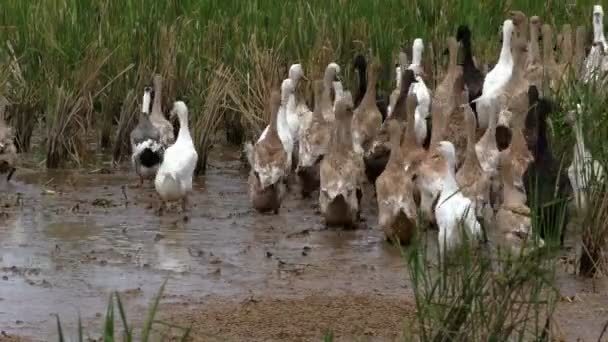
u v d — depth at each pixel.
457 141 17.14
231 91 20.81
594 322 12.25
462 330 10.41
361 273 14.07
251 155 17.53
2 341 11.47
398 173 15.15
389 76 22.20
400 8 24.39
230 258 14.67
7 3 23.67
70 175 19.22
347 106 16.05
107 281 13.62
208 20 23.55
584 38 22.66
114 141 20.56
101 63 21.41
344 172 15.90
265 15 23.59
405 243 15.10
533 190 14.32
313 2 24.20
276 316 12.26
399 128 15.76
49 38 22.14
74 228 15.98
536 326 10.55
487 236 15.11
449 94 19.17
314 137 17.83
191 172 16.83
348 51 22.69
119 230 15.91
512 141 15.96
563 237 14.38
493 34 24.69
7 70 21.27
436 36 23.50
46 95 20.89
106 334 9.62
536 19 21.50
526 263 10.80
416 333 10.94
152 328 11.94
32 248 14.95
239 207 17.38
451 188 14.28
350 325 12.01
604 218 13.70
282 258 14.71
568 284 13.51
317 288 13.45
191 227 16.16
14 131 20.16
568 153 16.28
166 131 19.55
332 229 16.12
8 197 17.66
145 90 19.59
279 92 19.17
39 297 13.02
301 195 18.11
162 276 13.86
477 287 10.42
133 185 18.58
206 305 12.73
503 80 19.33
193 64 21.98
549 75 20.28
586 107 14.50
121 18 23.50
